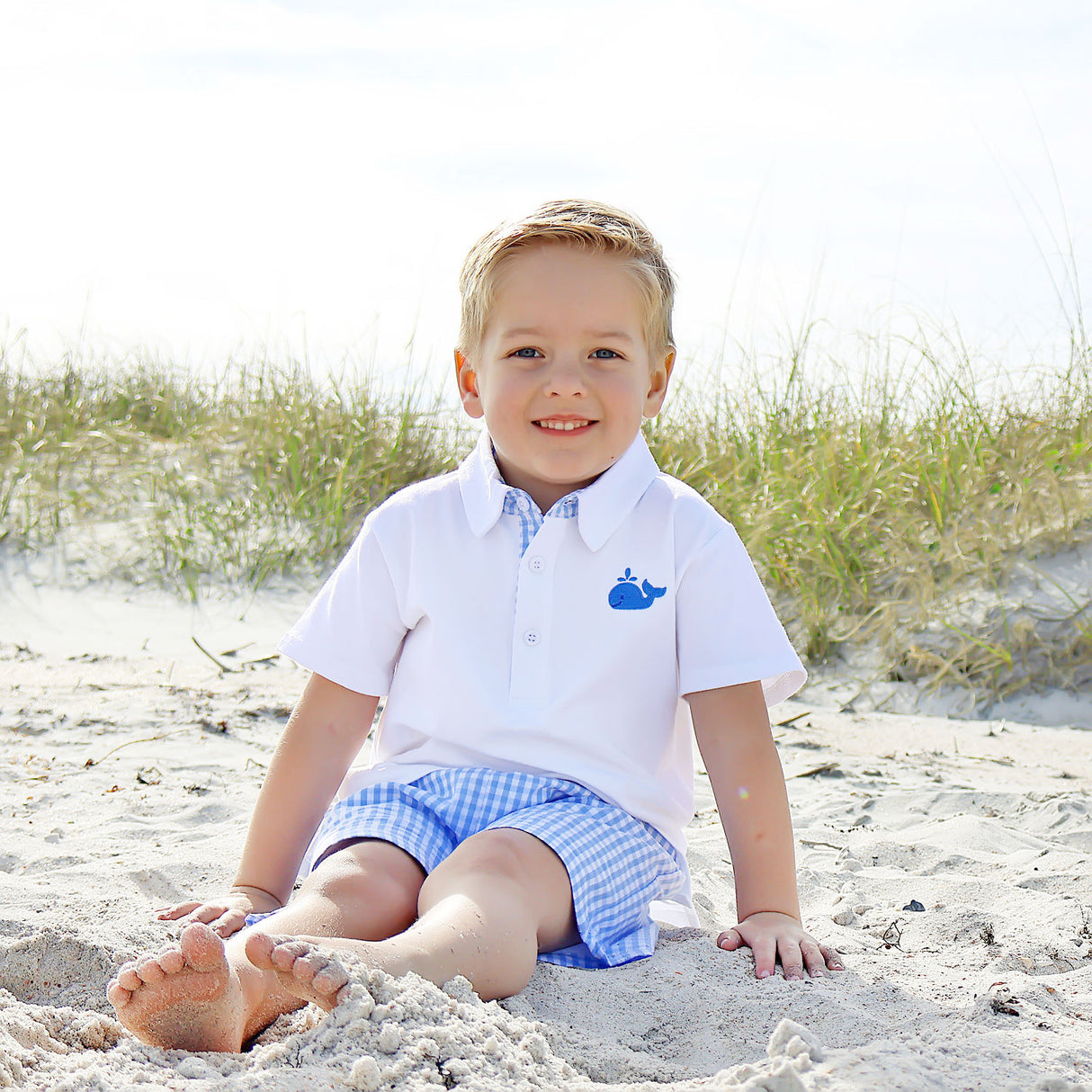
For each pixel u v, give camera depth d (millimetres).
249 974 1385
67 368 8523
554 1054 1376
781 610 5617
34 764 3240
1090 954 1856
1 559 6254
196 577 6180
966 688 4848
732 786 1884
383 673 1998
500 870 1585
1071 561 5363
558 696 1853
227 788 3018
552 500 1985
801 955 1730
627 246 1949
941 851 2539
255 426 7566
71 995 1565
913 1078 1210
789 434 6922
